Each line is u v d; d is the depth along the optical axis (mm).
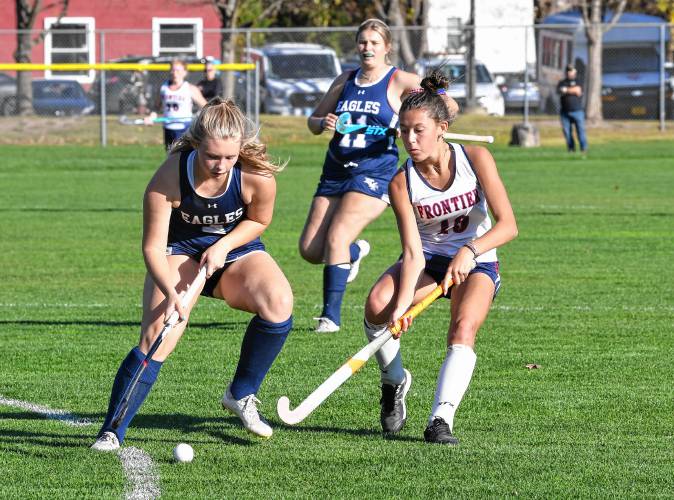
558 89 89250
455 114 18609
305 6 123688
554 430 18969
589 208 55656
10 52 112250
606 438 18453
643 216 52281
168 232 18312
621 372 23344
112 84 95812
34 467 16750
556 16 114062
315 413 20266
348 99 28578
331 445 18094
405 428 19297
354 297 33281
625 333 27375
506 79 107062
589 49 104125
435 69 19156
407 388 19062
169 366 24109
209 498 15336
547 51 108938
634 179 70375
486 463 16969
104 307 31203
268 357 18000
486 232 18828
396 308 17938
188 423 19562
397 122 28422
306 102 102438
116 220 51188
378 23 28672
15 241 44500
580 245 43219
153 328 17641
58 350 25719
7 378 23000
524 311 30250
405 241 18469
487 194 18438
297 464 16969
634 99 111938
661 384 22297
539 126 101500
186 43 118250
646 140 97312
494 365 24016
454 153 18453
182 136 17281
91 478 16219
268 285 17828
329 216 28750
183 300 17172
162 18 117812
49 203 57844
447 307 31281
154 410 20453
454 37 106562
